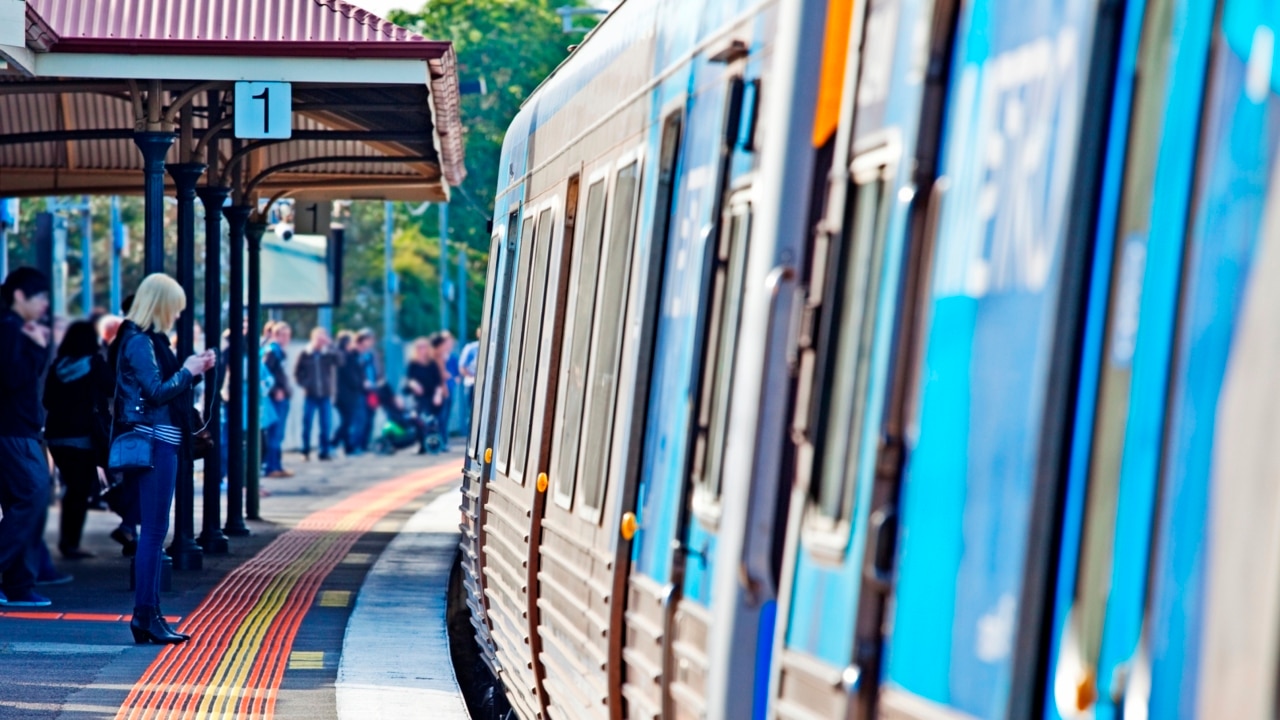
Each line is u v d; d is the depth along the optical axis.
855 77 7.11
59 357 24.58
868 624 6.30
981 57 6.03
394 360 97.31
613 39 12.66
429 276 116.56
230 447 31.67
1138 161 5.04
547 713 13.13
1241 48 4.69
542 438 13.56
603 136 12.48
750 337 7.46
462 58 90.12
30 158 34.19
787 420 7.49
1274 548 4.37
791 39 7.50
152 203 22.61
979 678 5.49
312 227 37.69
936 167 6.28
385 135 27.31
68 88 23.36
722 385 8.33
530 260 16.28
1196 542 4.65
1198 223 4.77
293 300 41.00
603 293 11.64
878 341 6.45
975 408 5.72
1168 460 4.79
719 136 8.84
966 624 5.61
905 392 6.25
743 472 7.36
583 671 11.03
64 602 21.92
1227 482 4.55
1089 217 5.23
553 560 12.51
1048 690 5.21
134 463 17.92
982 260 5.79
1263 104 4.57
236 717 14.90
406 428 70.31
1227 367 4.60
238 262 31.28
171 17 22.69
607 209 11.86
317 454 67.25
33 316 21.38
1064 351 5.24
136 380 17.64
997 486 5.51
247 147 27.31
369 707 15.40
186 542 25.69
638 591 9.59
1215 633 4.55
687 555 8.59
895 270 6.34
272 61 22.52
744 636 7.40
